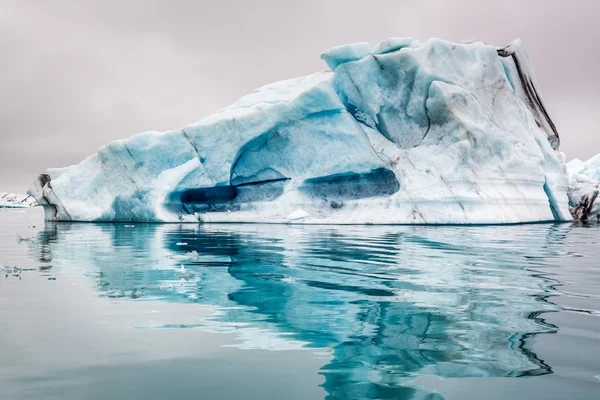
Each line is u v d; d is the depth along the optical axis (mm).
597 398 1572
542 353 2016
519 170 13055
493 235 8781
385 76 13859
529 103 15352
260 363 1933
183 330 2416
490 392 1626
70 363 1937
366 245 6867
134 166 14922
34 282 3842
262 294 3316
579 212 14711
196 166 14648
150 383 1729
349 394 1619
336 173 14352
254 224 13656
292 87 16781
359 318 2633
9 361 1961
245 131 14391
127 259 5379
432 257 5391
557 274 4113
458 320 2561
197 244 7227
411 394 1611
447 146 13086
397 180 13617
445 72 13445
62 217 16062
